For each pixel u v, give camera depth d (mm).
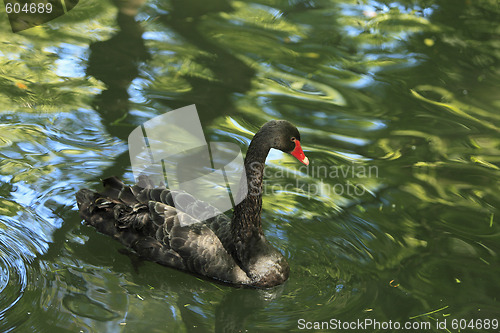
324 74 10641
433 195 8062
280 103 9805
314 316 6293
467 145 9055
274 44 11461
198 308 6383
